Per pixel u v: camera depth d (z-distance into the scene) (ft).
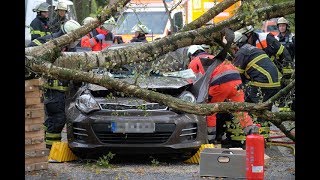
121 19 55.21
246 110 24.80
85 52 27.20
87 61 27.04
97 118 35.53
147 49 27.14
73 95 40.42
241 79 42.11
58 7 45.42
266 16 26.68
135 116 35.32
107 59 27.14
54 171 34.37
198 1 63.82
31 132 33.86
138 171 34.55
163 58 38.14
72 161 37.81
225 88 38.32
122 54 27.17
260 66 41.75
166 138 35.60
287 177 33.55
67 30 39.09
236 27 27.14
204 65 36.32
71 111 36.86
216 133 41.06
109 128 35.40
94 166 35.55
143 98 24.91
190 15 63.82
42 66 24.75
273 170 35.47
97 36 50.44
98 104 35.91
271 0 27.45
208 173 31.63
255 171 28.68
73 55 26.91
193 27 27.99
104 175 33.45
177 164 36.99
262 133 40.19
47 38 38.78
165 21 79.46
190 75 38.81
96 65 27.20
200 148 36.83
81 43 48.75
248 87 41.96
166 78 37.78
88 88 36.86
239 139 39.27
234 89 38.37
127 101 35.81
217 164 31.48
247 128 35.45
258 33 46.75
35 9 46.06
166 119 35.35
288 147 43.57
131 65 29.55
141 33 57.06
